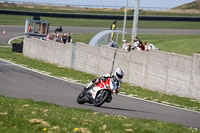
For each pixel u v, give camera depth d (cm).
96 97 4094
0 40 16512
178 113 4584
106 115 3306
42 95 5009
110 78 3962
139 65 7606
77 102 4538
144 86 7456
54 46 10450
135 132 2564
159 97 6069
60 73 8038
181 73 6594
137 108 4597
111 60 8394
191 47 12538
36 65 9200
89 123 2733
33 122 2609
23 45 12444
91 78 7862
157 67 7125
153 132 2602
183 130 2914
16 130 2367
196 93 6281
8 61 9375
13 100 3897
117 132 2473
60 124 2591
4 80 6231
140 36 18200
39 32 13450
